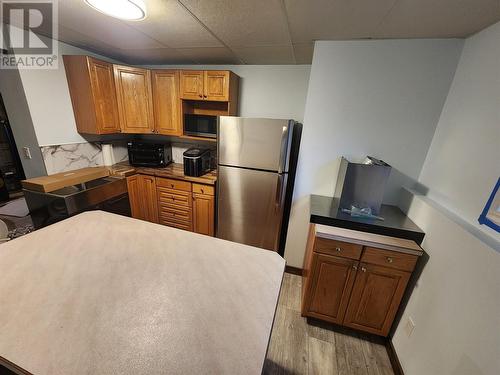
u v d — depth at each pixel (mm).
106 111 2441
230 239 2535
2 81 2049
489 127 1164
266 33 1683
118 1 1175
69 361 559
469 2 1094
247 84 2752
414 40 1614
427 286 1296
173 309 729
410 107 1724
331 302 1643
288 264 2396
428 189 1655
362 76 1769
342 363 1495
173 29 1690
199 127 2725
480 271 937
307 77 2559
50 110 2203
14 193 3590
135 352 589
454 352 1008
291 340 1634
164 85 2637
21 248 1009
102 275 866
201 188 2592
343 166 1771
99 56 2566
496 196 1018
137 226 1261
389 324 1551
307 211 2188
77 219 1321
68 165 2447
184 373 547
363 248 1467
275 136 2086
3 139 3490
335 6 1232
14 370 552
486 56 1292
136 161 2914
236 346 620
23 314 679
